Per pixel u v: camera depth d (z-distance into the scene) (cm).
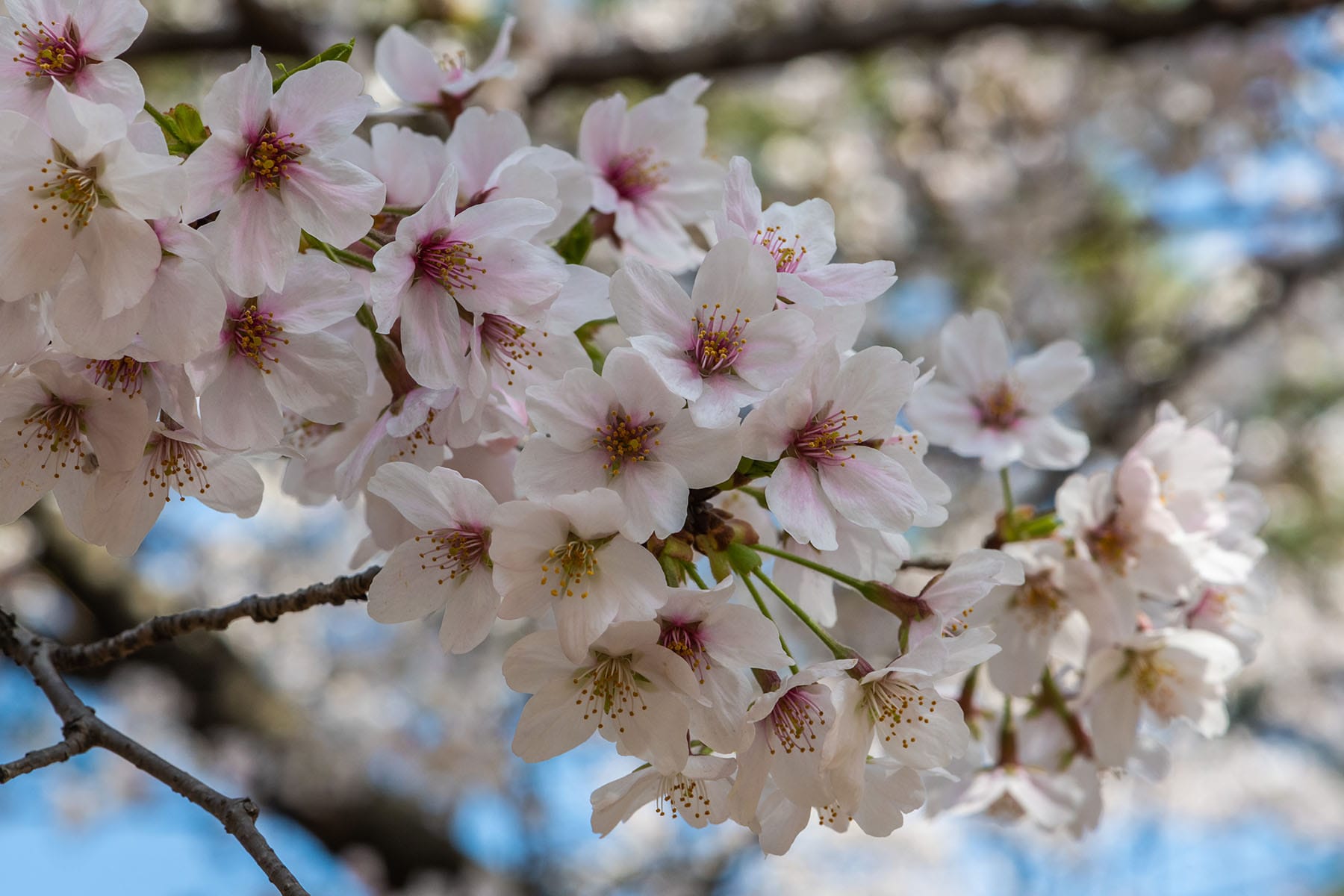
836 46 104
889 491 44
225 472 45
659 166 51
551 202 45
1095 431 140
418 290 43
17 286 42
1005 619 51
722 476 43
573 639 41
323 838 122
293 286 43
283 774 120
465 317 44
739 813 43
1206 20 105
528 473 42
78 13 43
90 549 115
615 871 134
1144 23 105
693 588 43
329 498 50
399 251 43
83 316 42
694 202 51
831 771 43
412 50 51
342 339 45
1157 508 50
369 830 122
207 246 42
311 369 44
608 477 43
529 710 42
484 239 43
